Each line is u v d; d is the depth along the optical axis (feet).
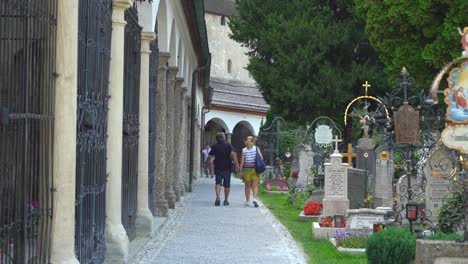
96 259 33.06
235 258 41.63
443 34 81.25
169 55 62.44
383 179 65.72
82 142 29.04
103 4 33.32
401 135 53.57
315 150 98.43
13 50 23.38
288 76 117.08
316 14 119.75
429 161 53.31
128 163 44.42
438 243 28.84
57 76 25.98
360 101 115.34
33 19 24.08
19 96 23.56
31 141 24.38
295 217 66.90
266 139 132.46
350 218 50.39
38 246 25.32
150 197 55.52
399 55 87.25
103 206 34.71
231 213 68.49
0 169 22.61
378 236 32.78
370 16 88.28
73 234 26.73
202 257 41.63
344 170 60.80
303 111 117.60
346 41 113.91
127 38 42.55
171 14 65.77
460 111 30.86
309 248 46.60
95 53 31.48
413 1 83.97
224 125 214.90
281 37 116.57
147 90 50.03
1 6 22.50
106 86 34.60
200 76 135.54
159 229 54.19
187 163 104.53
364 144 78.02
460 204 47.37
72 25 26.08
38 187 25.13
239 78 238.27
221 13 234.79
